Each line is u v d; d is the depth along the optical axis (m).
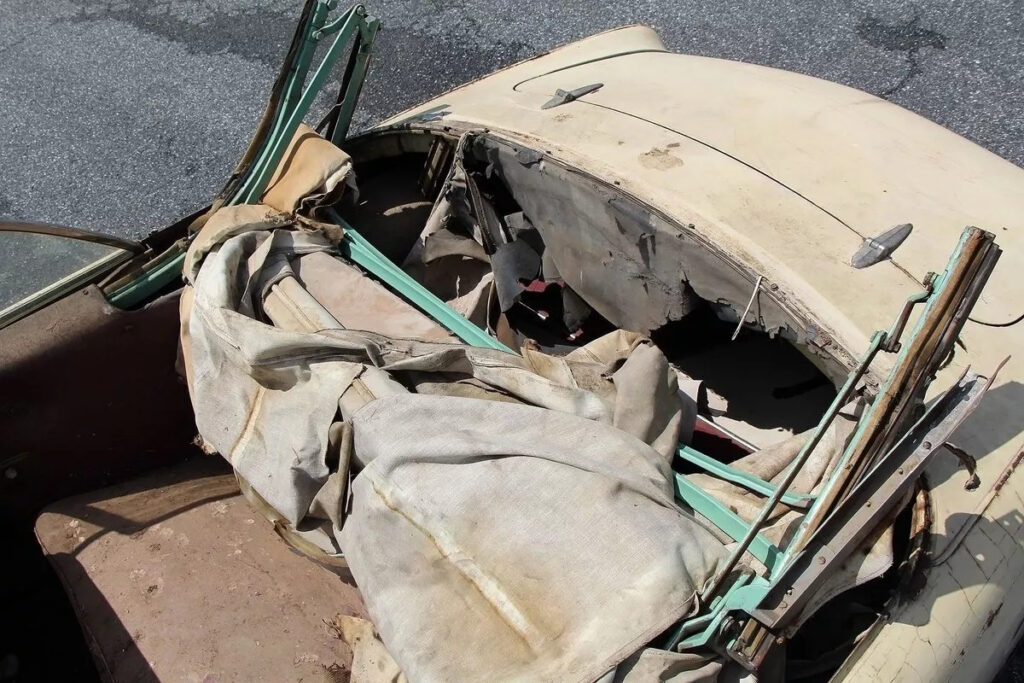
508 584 1.20
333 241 2.00
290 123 2.16
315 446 1.47
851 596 1.37
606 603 1.14
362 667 1.51
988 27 3.84
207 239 1.93
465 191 2.25
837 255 1.64
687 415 1.65
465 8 4.85
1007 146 3.33
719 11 4.39
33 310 1.96
